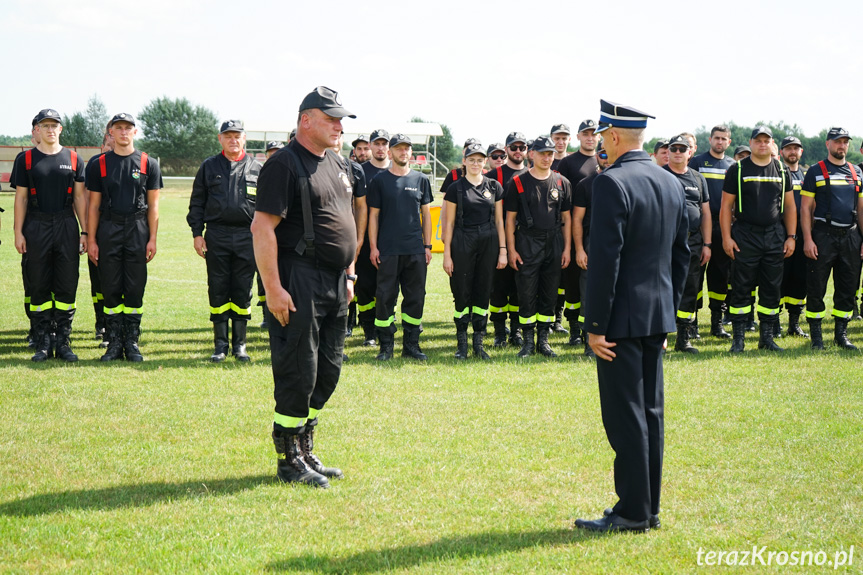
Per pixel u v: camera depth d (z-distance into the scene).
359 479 4.70
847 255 8.53
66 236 8.02
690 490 4.50
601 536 3.87
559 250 8.43
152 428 5.70
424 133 39.41
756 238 8.42
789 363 7.86
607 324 3.86
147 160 8.04
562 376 7.41
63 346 8.14
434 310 12.12
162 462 4.99
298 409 4.61
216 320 8.12
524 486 4.59
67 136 85.81
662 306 3.94
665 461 4.99
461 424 5.84
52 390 6.74
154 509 4.22
